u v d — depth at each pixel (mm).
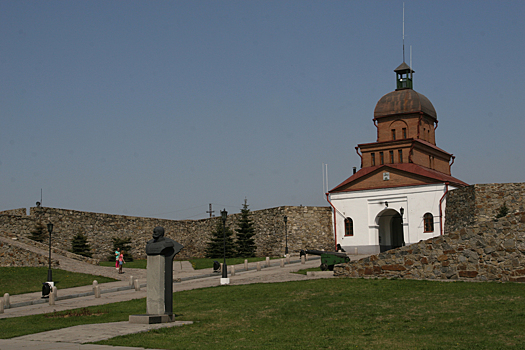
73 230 52438
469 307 18016
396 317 17359
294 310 19641
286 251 51906
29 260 40500
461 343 13570
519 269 22609
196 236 62406
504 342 13414
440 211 48906
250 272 38438
